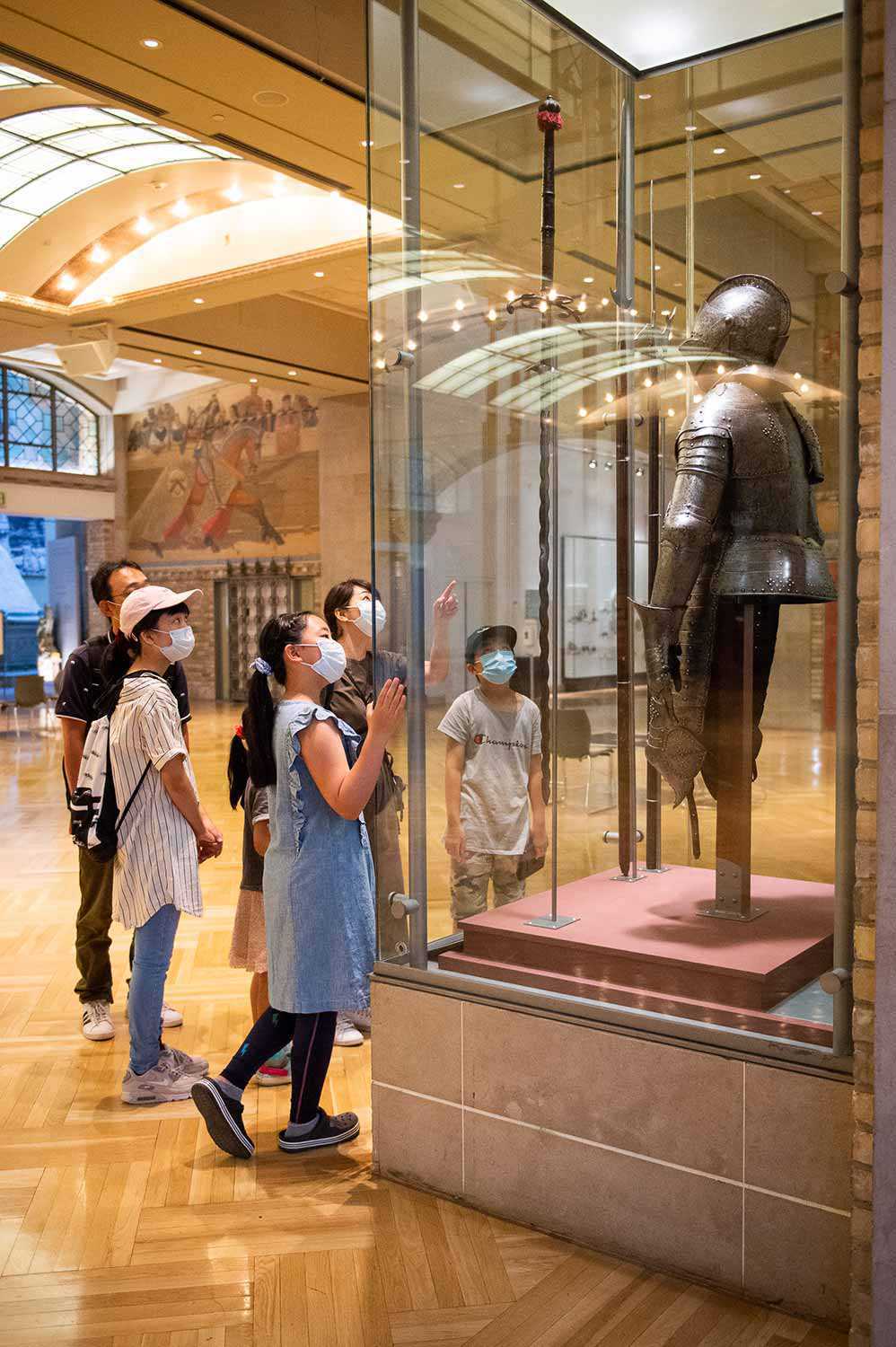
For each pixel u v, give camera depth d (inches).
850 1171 89.2
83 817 137.8
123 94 241.9
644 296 117.9
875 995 79.6
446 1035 112.9
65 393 850.8
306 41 222.8
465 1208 112.6
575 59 118.7
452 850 116.3
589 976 105.9
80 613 885.2
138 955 141.2
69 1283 100.2
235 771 143.2
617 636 120.5
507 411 116.7
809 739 101.6
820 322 101.6
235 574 799.7
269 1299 97.0
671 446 114.7
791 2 106.1
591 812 120.8
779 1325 91.2
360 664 156.1
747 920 107.2
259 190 372.2
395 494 120.3
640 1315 93.3
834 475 100.0
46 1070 151.7
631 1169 101.0
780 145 107.4
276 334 526.0
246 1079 125.3
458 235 117.3
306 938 121.0
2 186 375.6
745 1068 93.9
